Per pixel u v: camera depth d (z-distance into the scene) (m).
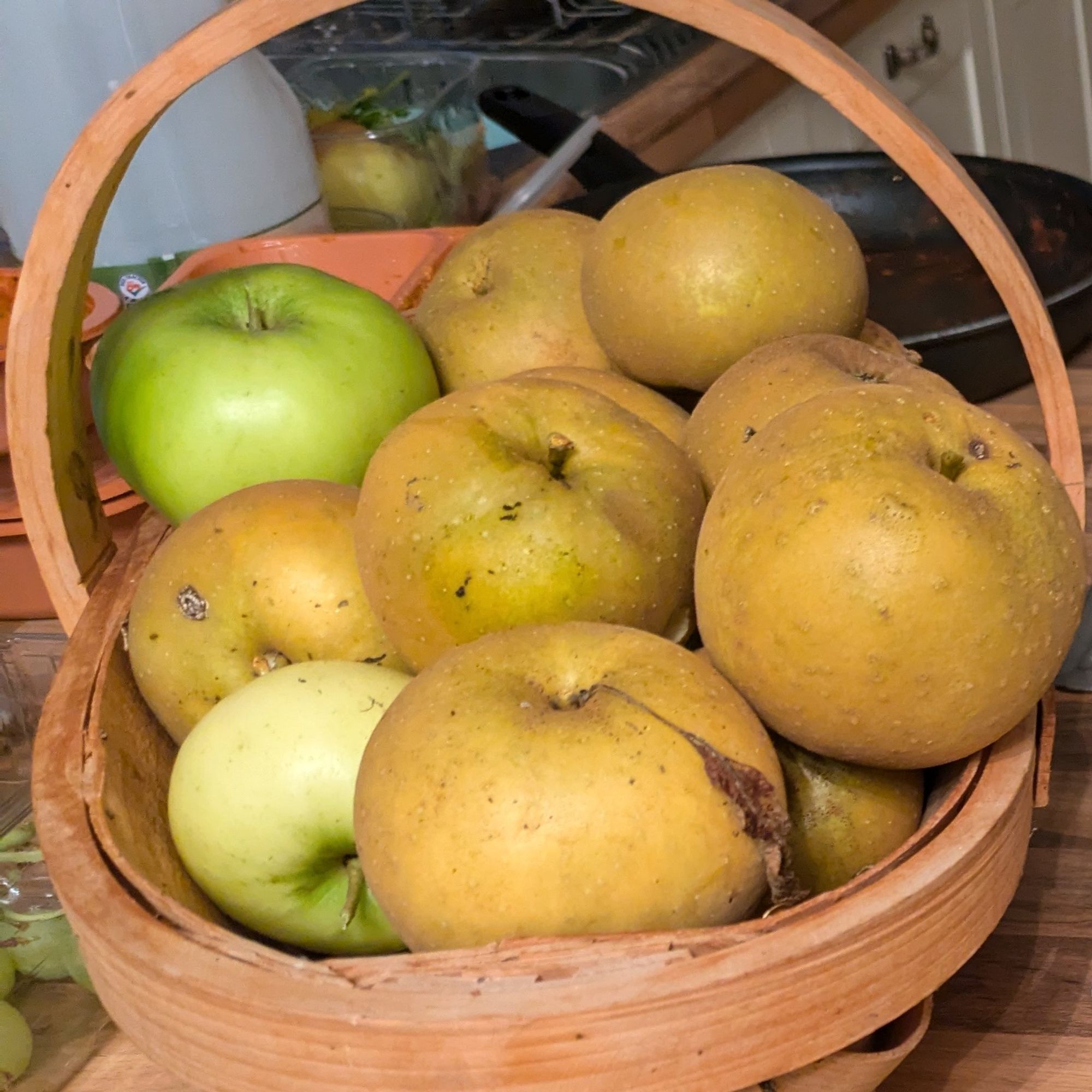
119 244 0.94
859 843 0.44
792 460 0.39
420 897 0.36
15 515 0.74
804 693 0.39
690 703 0.37
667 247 0.55
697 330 0.55
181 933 0.38
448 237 0.91
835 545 0.37
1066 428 0.50
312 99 1.16
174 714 0.53
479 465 0.45
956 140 1.63
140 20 0.89
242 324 0.62
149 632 0.52
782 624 0.38
